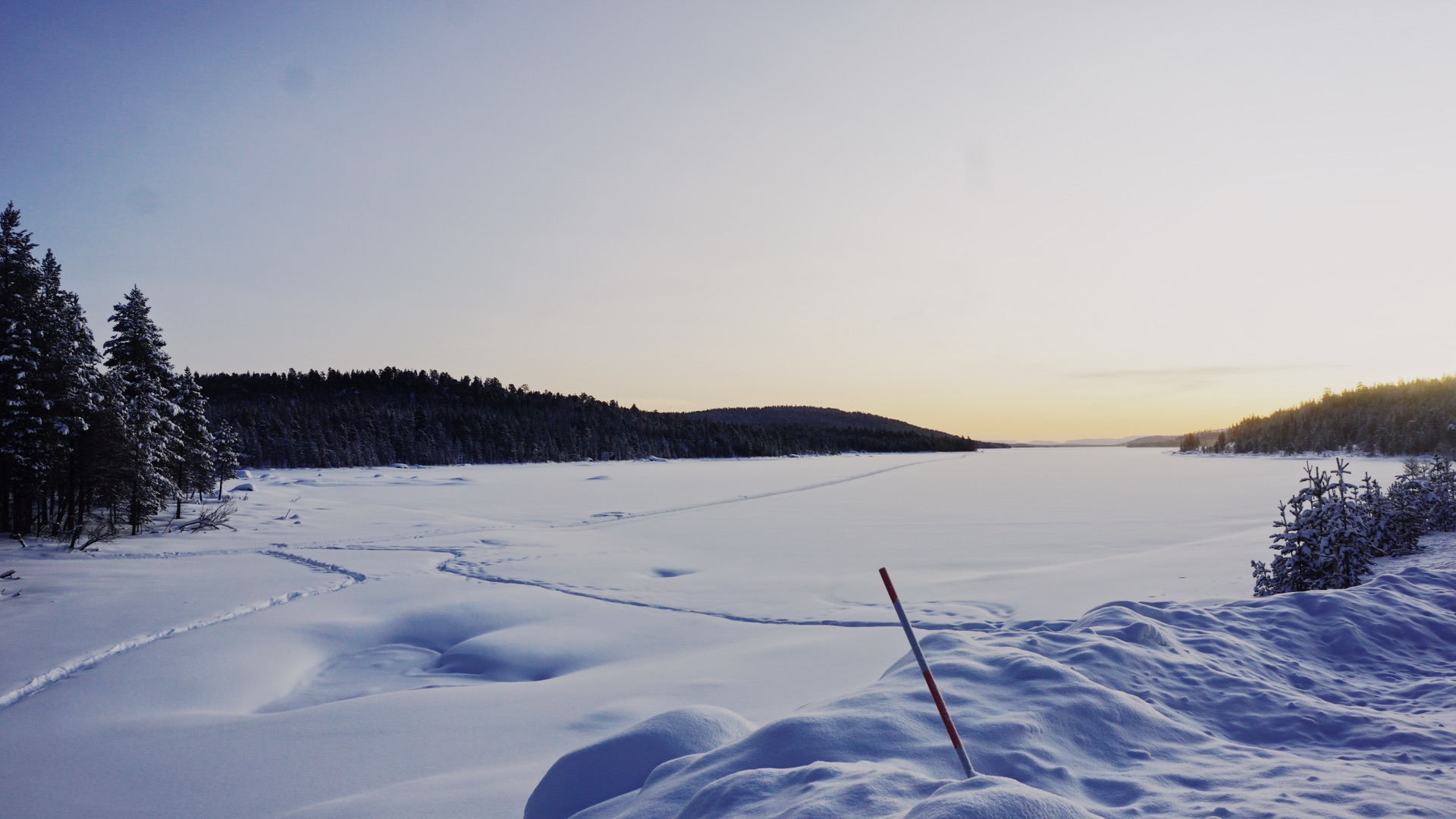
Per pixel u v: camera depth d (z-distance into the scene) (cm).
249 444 8769
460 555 2462
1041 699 467
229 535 2945
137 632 1410
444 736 855
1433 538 1514
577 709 921
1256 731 487
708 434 15162
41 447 2562
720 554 2452
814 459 15238
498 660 1266
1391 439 9419
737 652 1181
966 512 3828
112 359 3180
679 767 410
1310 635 738
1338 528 1154
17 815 706
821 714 433
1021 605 1425
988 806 268
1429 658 690
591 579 1997
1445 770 414
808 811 297
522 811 595
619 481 7269
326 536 2970
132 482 2777
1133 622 684
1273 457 11369
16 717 998
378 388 15788
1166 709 511
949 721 340
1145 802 365
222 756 829
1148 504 4003
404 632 1477
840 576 1962
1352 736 476
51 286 2877
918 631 1271
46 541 2544
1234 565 1688
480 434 11281
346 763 792
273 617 1541
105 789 757
